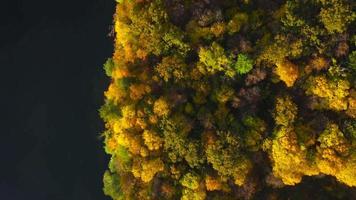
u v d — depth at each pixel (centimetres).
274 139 5388
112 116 5656
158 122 5434
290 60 5338
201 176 5472
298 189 5681
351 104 5228
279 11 5388
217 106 5506
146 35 5453
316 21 5284
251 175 5528
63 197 7756
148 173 5484
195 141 5434
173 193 5569
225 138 5409
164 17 5406
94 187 7619
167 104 5372
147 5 5484
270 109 5456
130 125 5488
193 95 5494
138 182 5666
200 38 5434
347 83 5169
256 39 5391
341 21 5159
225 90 5416
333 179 5625
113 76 5797
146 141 5419
